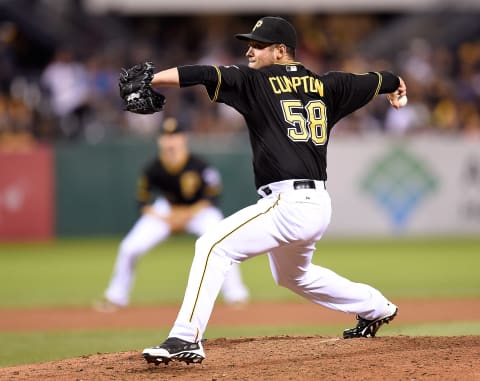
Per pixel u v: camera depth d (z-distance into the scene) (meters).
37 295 41.03
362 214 66.00
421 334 26.25
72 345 27.67
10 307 37.44
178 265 53.12
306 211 18.92
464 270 48.41
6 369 20.02
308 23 82.00
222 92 18.84
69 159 63.47
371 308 21.64
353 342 21.22
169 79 18.14
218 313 34.75
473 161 65.81
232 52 79.12
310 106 19.45
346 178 65.81
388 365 17.98
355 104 20.34
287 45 19.86
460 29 79.88
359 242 64.25
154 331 30.62
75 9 79.00
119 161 63.38
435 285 42.53
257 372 17.92
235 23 84.38
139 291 42.19
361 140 65.75
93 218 63.78
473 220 66.06
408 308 35.16
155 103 18.20
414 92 71.00
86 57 76.12
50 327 31.97
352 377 17.03
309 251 19.97
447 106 71.00
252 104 19.08
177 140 36.59
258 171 19.30
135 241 36.44
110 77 71.88
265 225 18.77
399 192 65.88
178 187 36.81
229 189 63.09
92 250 59.56
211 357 20.06
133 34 82.44
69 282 45.56
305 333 28.75
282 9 79.38
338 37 82.94
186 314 18.27
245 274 49.72
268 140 19.03
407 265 50.72
